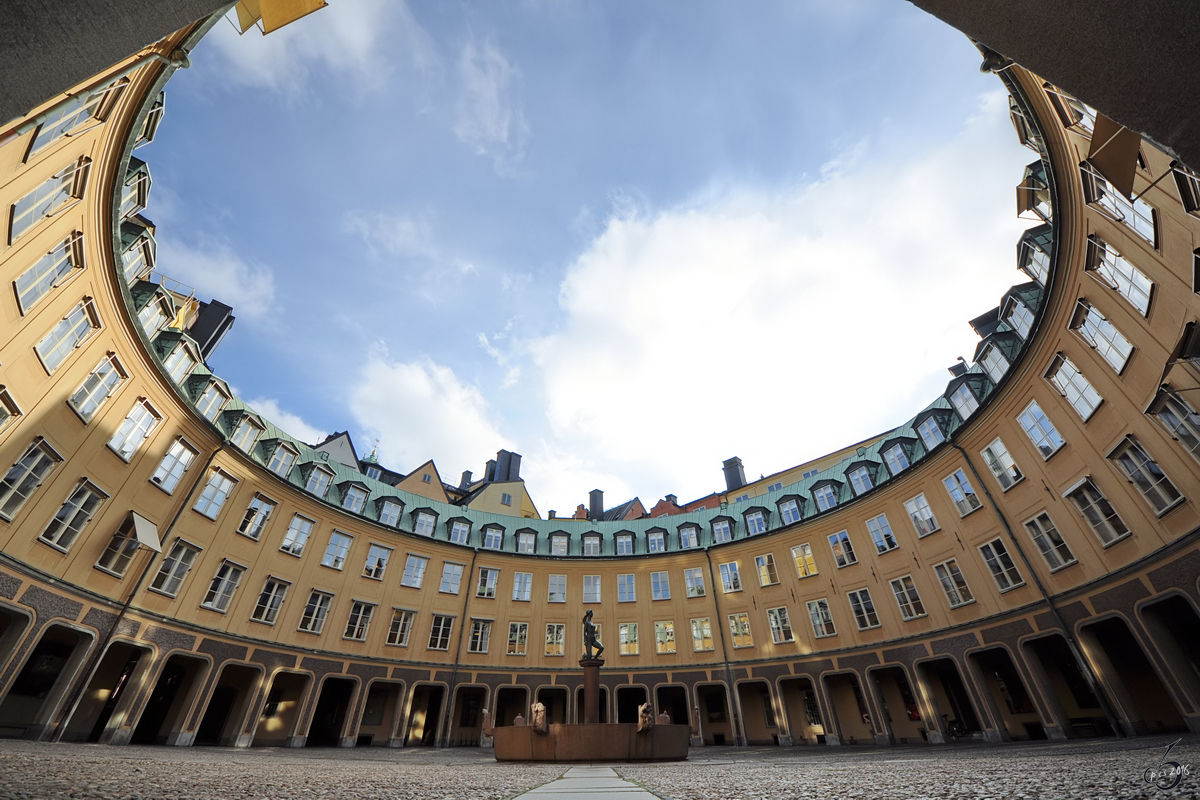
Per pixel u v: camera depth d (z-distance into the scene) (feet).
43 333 51.16
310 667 84.84
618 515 184.34
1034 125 50.67
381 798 11.75
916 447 87.76
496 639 105.40
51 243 49.62
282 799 11.03
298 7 24.43
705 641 104.17
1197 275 41.24
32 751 29.66
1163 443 50.37
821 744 92.73
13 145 40.75
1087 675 60.03
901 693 89.97
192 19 11.73
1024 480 68.18
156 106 56.54
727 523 114.62
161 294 68.95
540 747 44.16
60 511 55.67
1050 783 12.12
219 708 82.43
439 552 107.55
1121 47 12.03
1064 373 61.21
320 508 92.63
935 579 79.71
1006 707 78.43
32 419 51.39
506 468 164.04
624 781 19.29
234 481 80.28
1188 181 38.55
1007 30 13.06
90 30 10.59
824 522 97.66
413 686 95.04
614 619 109.60
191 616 71.36
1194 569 49.21
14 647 50.72
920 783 14.33
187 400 70.54
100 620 60.13
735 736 95.61
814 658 92.22
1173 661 51.57
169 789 12.35
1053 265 57.62
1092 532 59.57
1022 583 68.33
